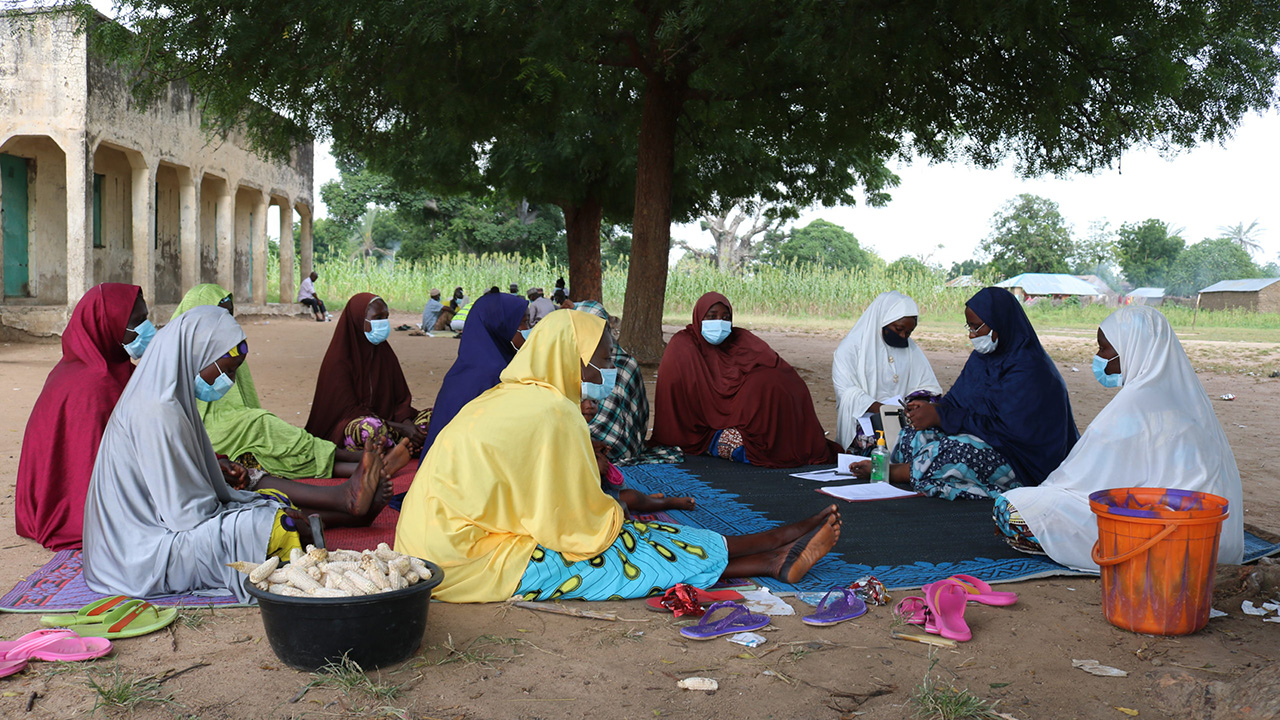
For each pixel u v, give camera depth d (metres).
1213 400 11.77
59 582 3.93
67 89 14.27
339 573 3.13
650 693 2.98
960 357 17.75
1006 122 10.16
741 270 35.38
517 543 3.78
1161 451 4.21
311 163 25.05
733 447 6.87
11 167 15.95
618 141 16.66
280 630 3.04
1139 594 3.53
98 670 3.06
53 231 16.66
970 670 3.19
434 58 9.38
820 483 6.21
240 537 3.73
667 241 12.76
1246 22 8.80
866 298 32.56
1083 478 4.36
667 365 7.17
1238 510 4.26
